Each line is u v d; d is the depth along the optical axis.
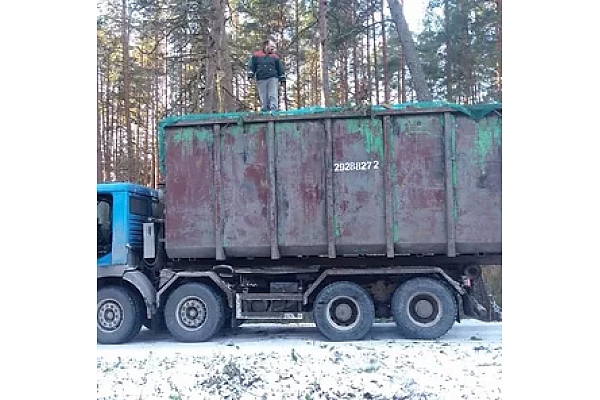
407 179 9.07
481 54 19.12
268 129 9.34
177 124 9.57
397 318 9.07
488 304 9.48
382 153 9.12
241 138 9.44
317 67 24.06
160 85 22.77
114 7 19.95
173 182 9.58
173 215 9.56
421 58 20.17
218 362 7.59
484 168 8.95
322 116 9.22
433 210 9.02
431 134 9.05
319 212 9.22
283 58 21.25
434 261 9.48
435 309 9.00
